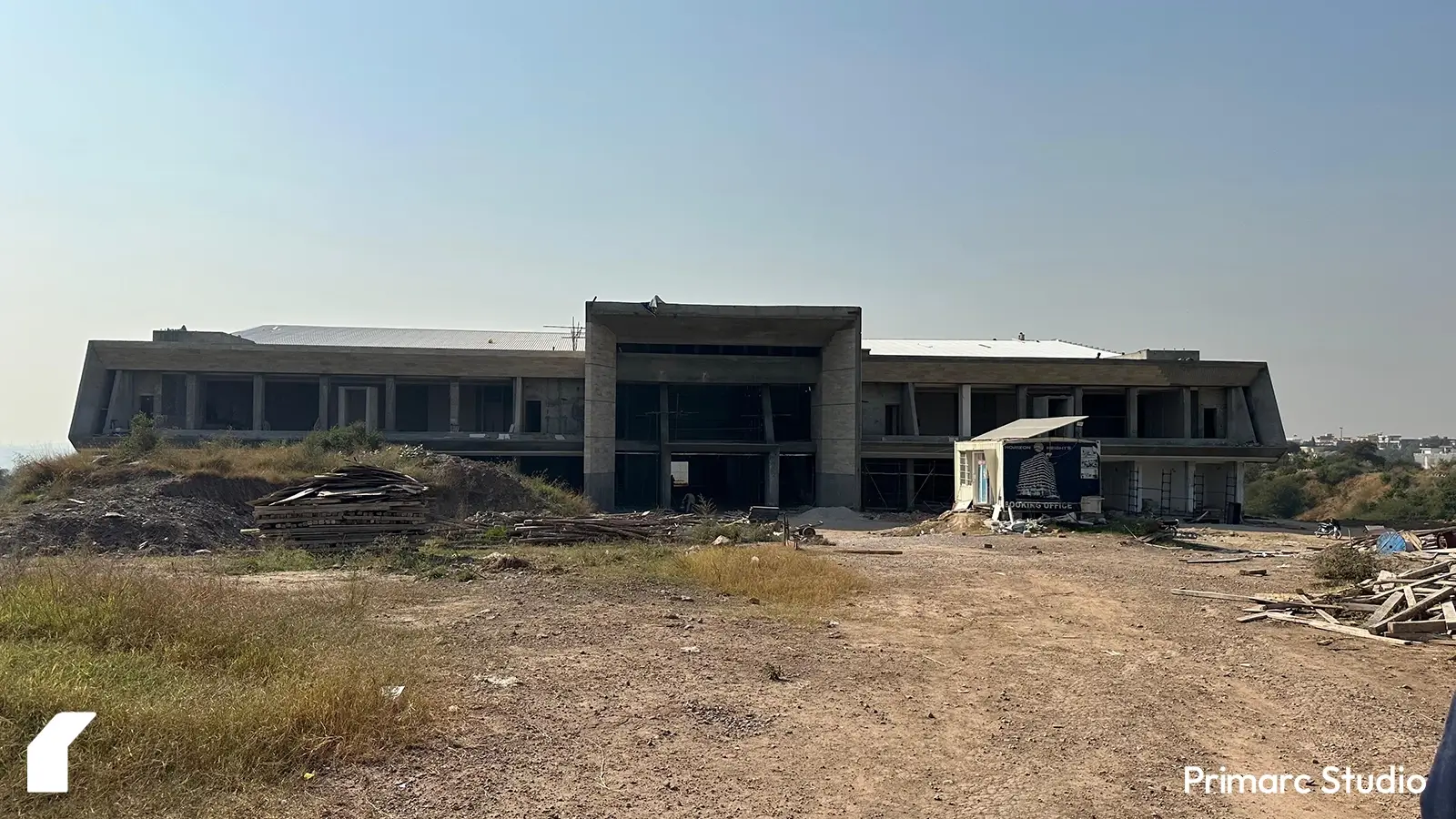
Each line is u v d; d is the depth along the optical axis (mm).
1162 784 6688
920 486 51188
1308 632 12547
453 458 33781
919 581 17688
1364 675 10117
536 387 50406
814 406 50781
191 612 9484
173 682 7566
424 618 12445
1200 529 35312
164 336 47344
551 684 9008
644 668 9844
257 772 6102
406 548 19828
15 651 7852
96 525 21922
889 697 8992
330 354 46938
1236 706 8828
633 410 54625
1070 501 30766
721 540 23188
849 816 6000
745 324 46750
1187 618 13648
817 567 17969
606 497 45719
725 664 10141
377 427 49562
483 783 6336
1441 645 11609
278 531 20078
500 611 13164
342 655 8695
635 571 17516
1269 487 78875
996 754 7312
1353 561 17062
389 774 6383
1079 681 9766
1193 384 50906
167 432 44656
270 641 9031
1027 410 53062
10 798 5262
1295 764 7176
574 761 6875
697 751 7230
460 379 49719
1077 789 6562
